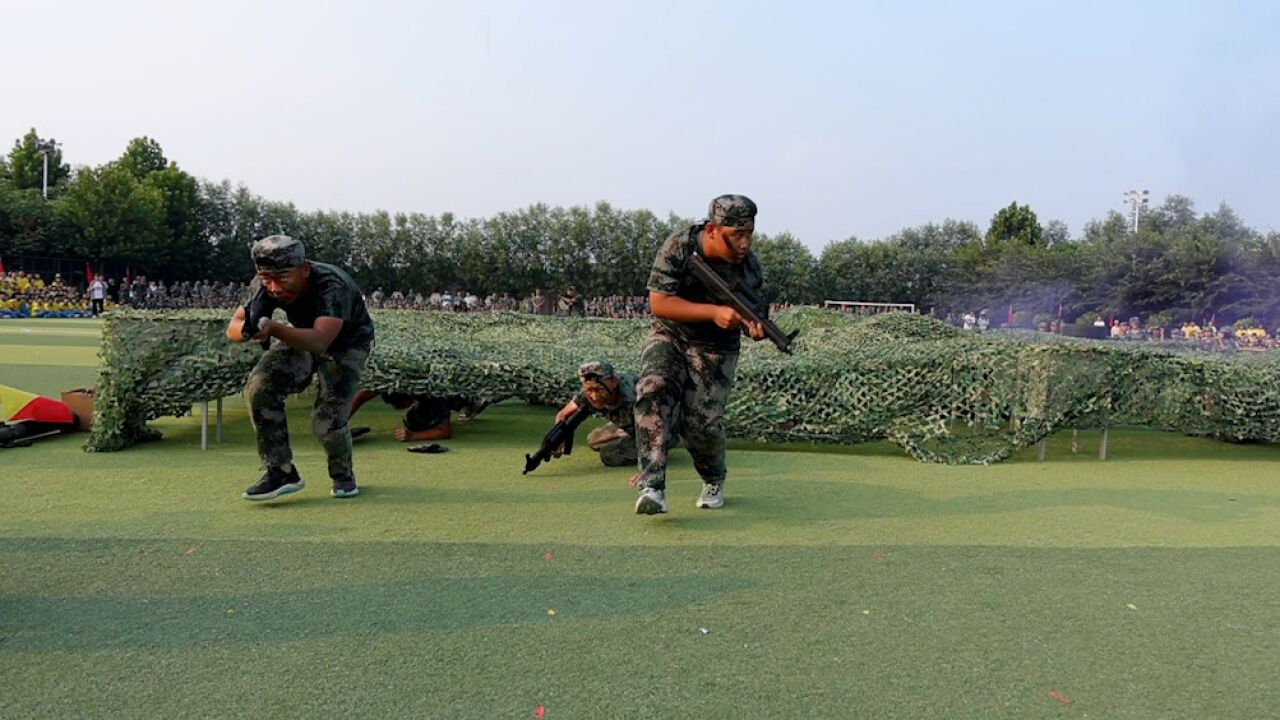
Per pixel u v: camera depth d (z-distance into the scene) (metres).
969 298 51.75
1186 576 3.76
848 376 6.67
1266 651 2.97
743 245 4.48
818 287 53.50
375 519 4.54
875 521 4.69
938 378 6.59
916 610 3.30
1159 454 7.20
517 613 3.20
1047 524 4.68
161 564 3.70
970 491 5.52
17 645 2.85
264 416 4.77
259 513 4.64
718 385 4.70
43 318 33.47
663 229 54.31
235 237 51.75
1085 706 2.55
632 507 4.91
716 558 3.92
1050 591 3.54
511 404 9.84
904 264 53.94
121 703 2.47
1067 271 48.12
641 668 2.75
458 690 2.58
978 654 2.91
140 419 6.66
